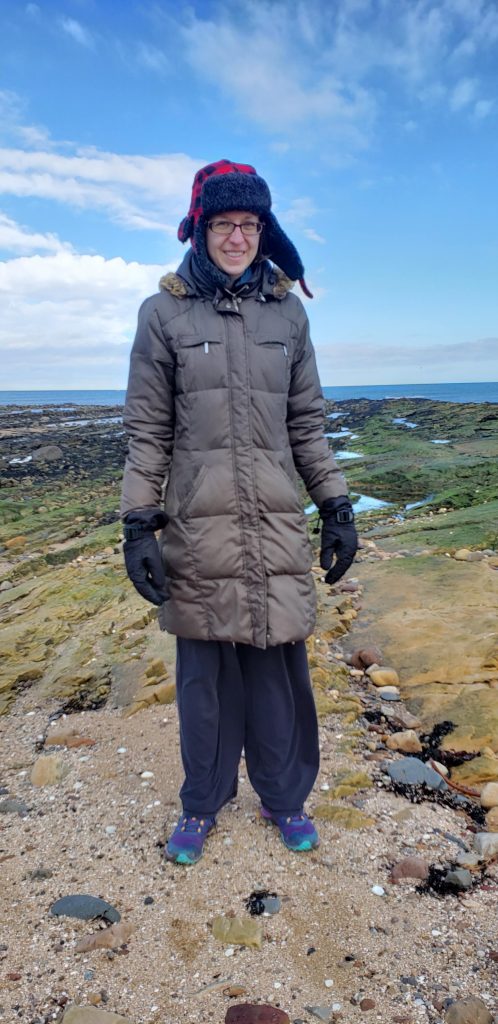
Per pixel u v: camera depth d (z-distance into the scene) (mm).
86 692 4105
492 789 2939
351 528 2562
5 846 2693
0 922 2266
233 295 2398
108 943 2154
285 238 2402
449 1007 1897
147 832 2744
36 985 2018
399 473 11258
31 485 14219
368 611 5062
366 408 31016
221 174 2332
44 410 53156
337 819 2787
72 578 6395
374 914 2283
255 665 2592
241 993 1979
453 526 7414
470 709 3621
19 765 3367
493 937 2174
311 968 2072
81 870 2535
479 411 22609
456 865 2520
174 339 2383
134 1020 1898
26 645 4887
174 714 3719
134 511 2391
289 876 2473
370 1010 1915
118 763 3277
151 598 2346
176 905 2342
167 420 2496
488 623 4496
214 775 2641
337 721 3633
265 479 2406
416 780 3078
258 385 2396
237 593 2420
